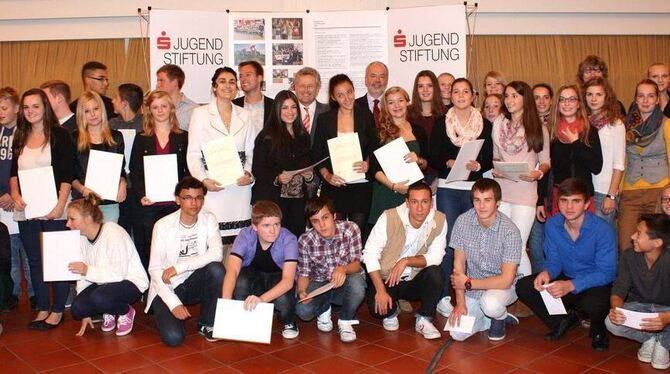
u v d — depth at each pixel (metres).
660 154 3.91
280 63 5.96
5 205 4.01
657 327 2.97
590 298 3.36
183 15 5.75
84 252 3.68
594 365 3.16
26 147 3.90
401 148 3.94
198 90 5.85
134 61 6.95
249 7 6.82
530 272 3.87
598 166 3.79
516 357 3.29
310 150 4.14
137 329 3.83
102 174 3.88
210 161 3.90
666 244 3.11
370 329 3.81
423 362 3.22
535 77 6.96
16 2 6.93
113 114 4.96
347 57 5.93
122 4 6.85
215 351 3.42
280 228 3.60
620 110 4.10
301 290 3.59
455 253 3.68
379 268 3.62
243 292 3.55
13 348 3.48
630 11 6.88
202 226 3.72
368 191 4.12
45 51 7.04
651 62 7.06
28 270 4.35
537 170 3.85
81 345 3.53
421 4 6.77
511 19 6.89
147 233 4.03
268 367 3.17
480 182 3.44
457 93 4.04
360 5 6.73
